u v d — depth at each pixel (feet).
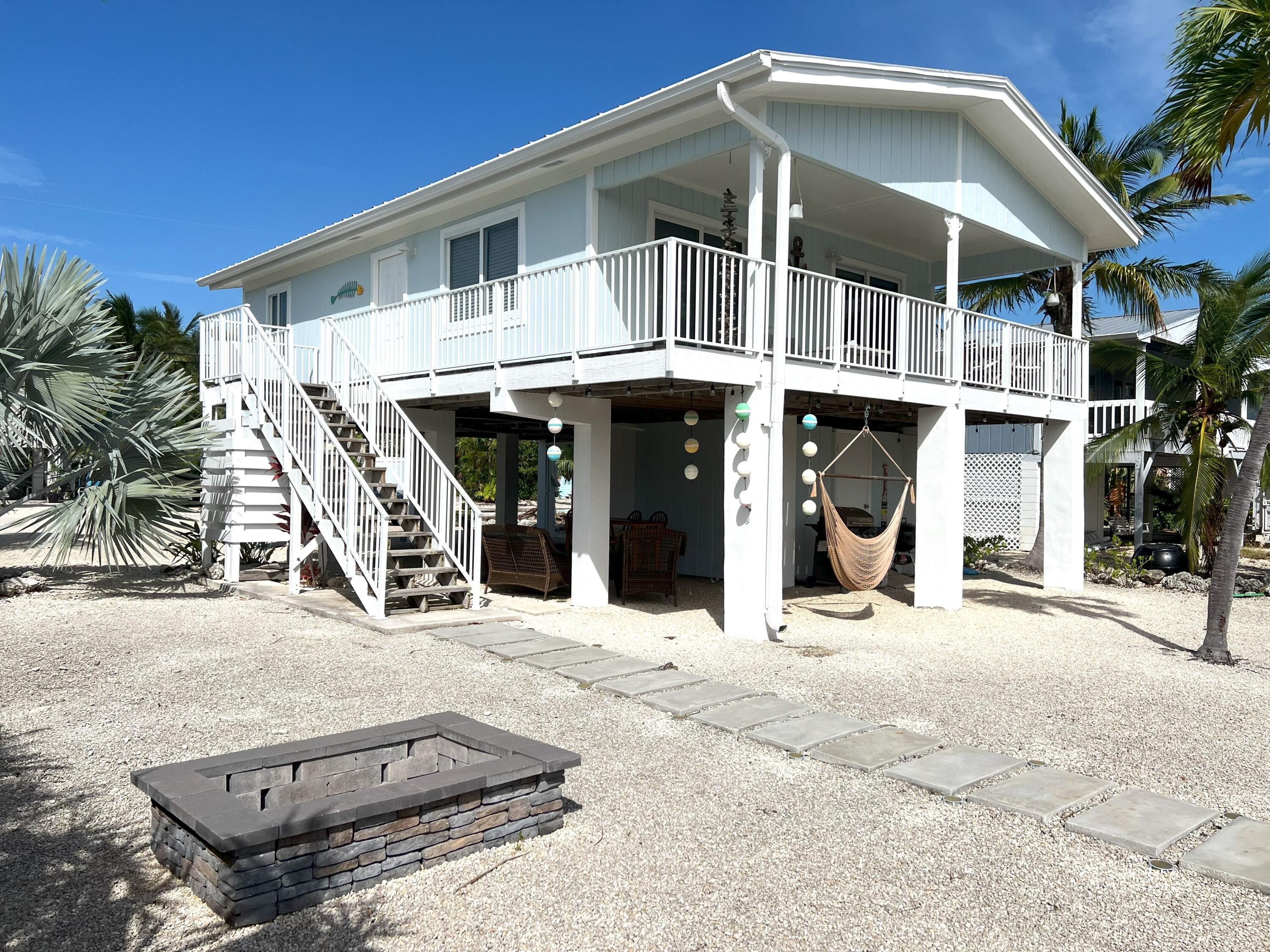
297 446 36.17
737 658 27.96
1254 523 82.89
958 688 24.72
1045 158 41.16
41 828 14.06
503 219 40.57
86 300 35.35
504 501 61.05
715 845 13.93
